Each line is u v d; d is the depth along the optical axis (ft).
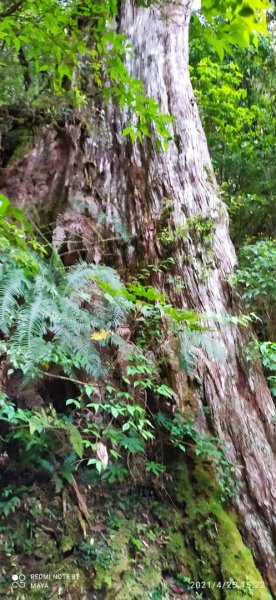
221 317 13.04
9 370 9.78
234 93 26.09
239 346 14.15
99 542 10.32
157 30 17.52
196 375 12.95
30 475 10.76
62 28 9.61
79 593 9.35
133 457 11.98
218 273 14.99
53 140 15.47
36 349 9.59
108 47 13.60
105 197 15.24
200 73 26.30
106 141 15.81
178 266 14.55
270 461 12.76
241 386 13.56
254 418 13.25
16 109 15.46
